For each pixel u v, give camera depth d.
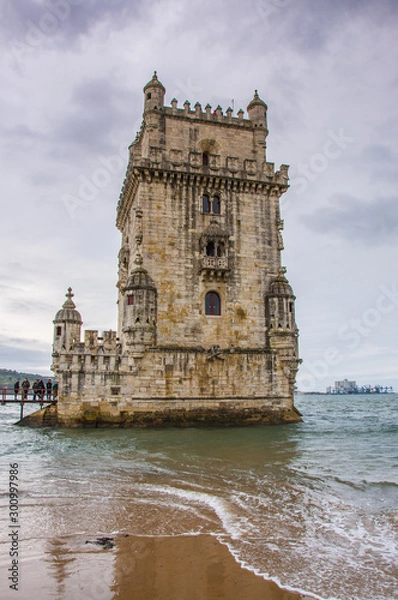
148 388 35.22
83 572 9.61
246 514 13.21
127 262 44.53
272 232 41.03
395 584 9.05
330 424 43.34
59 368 34.38
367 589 8.87
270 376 38.06
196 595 8.66
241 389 37.12
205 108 42.91
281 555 10.38
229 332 38.12
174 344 36.66
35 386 41.38
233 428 35.06
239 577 9.35
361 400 174.62
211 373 36.72
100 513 13.46
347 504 14.14
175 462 21.06
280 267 40.44
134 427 34.25
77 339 42.31
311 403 138.38
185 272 38.09
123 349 40.53
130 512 13.52
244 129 43.59
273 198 41.72
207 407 36.06
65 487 16.48
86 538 11.52
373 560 10.12
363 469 19.34
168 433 31.70
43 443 27.28
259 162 42.91
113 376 34.81
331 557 10.28
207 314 38.25
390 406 106.69
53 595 8.62
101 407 34.38
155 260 37.66
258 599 8.49
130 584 9.07
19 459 22.08
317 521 12.59
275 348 38.50
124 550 10.75
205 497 14.98
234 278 39.16
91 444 26.81
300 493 15.43
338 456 22.64
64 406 34.00
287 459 21.78
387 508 13.74
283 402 37.97
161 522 12.61
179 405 35.56
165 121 41.53
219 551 10.62
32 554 10.56
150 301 36.00
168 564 9.98
